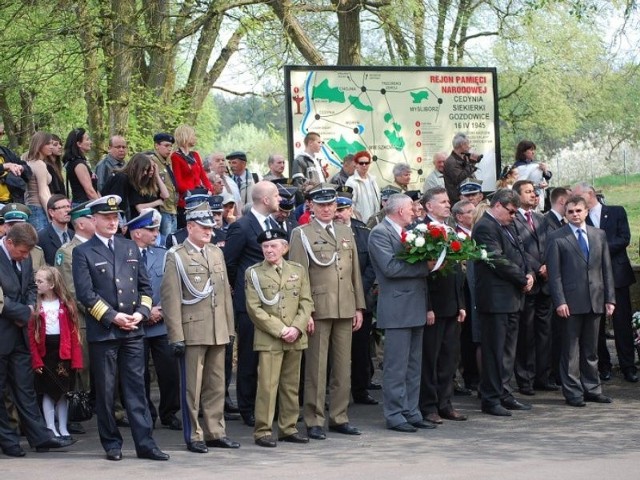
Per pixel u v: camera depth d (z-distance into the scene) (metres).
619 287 12.95
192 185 13.28
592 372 11.77
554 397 12.10
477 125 16.80
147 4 20.33
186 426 9.61
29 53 19.59
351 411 11.52
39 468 8.89
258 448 9.73
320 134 15.95
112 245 9.47
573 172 34.47
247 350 10.80
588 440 9.78
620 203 29.89
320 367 10.20
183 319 9.61
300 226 10.45
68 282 10.27
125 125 20.19
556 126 27.66
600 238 11.77
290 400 10.00
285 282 9.94
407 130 16.38
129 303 9.35
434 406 10.77
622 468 8.37
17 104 23.89
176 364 10.63
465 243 10.47
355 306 10.44
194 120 23.28
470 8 24.22
